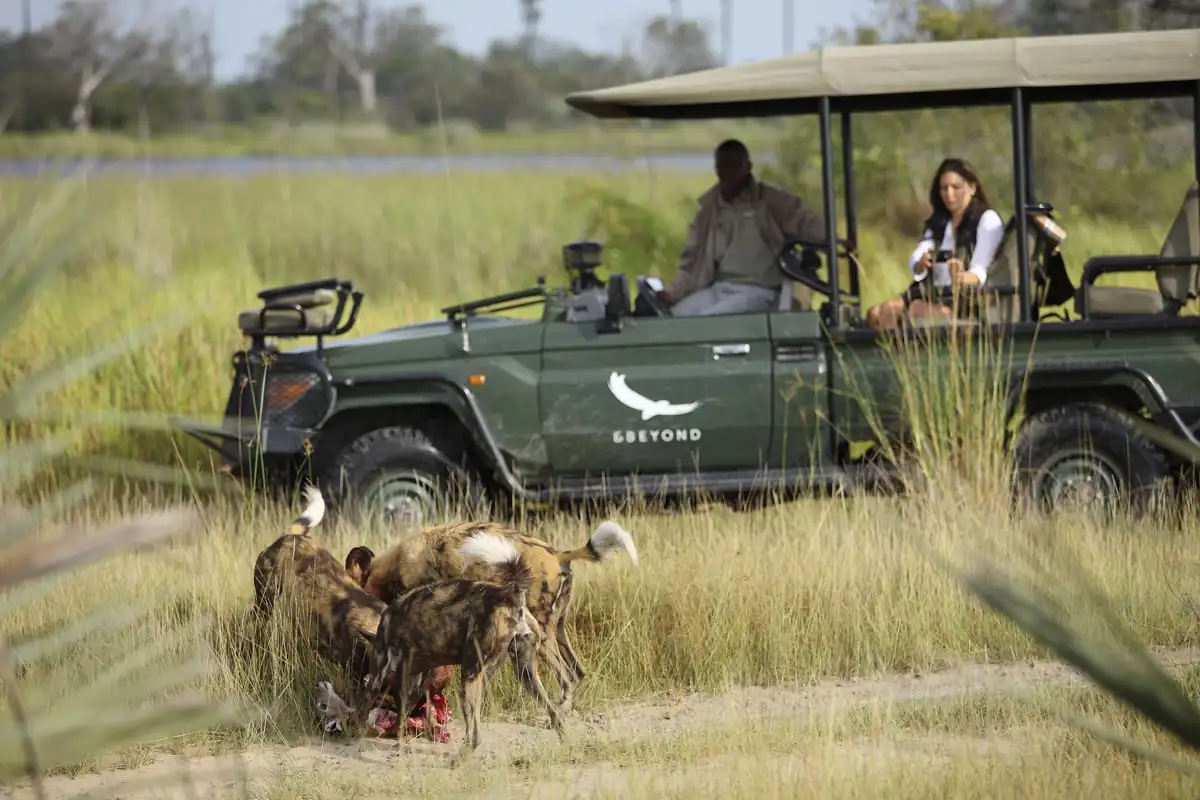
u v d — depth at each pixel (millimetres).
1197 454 10383
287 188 83812
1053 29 63031
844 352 28109
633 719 21031
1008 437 28219
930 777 16516
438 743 20375
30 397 7355
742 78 28219
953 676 22203
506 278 56625
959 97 31391
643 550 25969
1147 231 49500
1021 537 24609
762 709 20547
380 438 28453
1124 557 24844
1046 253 29750
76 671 9578
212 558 25312
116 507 29891
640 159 116812
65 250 7133
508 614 19250
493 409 28031
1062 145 54219
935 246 30062
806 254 30406
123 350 7652
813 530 26156
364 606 21438
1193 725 8828
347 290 28609
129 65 164000
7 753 7199
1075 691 19797
